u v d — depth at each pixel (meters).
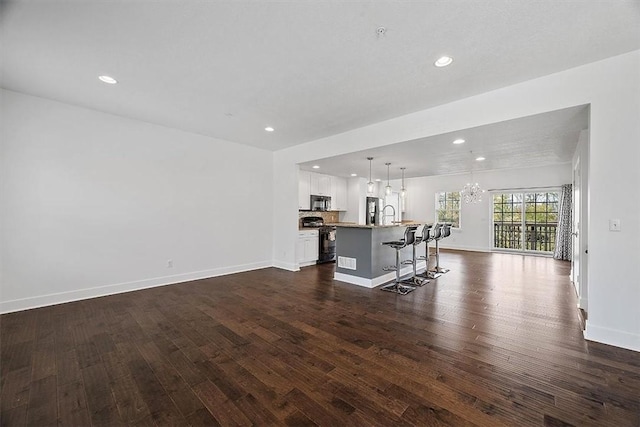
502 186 8.14
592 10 1.83
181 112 3.79
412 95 3.18
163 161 4.46
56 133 3.51
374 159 5.20
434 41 2.18
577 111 2.70
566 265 6.25
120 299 3.78
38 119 3.39
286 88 3.02
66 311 3.33
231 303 3.66
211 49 2.31
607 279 2.47
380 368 2.14
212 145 5.06
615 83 2.40
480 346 2.47
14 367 2.15
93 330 2.82
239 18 1.93
